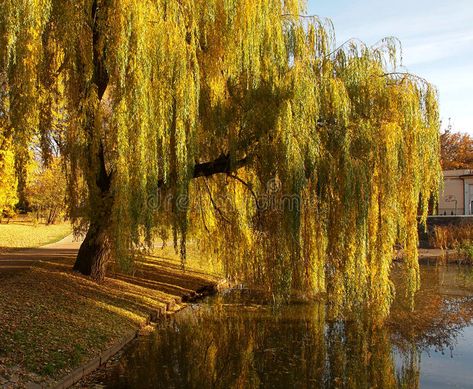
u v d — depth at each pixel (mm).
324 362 9820
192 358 9852
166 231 12430
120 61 9266
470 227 31391
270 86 10484
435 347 10961
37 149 12148
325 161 10297
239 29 10680
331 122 10656
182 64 10031
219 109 10805
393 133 10703
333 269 11031
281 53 10844
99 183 11695
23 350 7676
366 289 11008
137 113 9555
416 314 13883
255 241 11977
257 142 10664
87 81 10039
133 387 8023
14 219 41812
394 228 11000
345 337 11594
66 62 9945
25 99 9211
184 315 13445
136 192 9797
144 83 9555
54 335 8742
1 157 17938
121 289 13586
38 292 10945
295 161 9812
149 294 14156
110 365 8938
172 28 10078
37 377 7113
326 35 11609
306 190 10648
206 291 17062
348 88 11016
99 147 10750
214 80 11086
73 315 10141
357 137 10477
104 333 9938
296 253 10648
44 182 31875
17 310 9328
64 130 10867
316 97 10414
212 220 13516
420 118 11445
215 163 11680
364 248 10500
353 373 9227
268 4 11086
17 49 8773
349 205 10195
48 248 21500
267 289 11953
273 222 10992
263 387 8484
